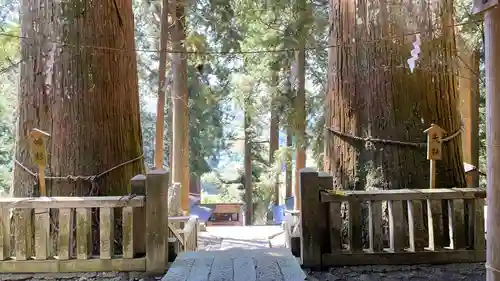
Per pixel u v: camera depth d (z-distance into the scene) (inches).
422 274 135.3
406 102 158.2
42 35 162.7
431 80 160.2
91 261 135.9
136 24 403.9
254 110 382.3
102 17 165.6
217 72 384.8
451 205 140.7
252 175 547.5
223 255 149.6
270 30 324.2
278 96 312.8
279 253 151.4
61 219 136.3
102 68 164.7
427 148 149.9
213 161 523.8
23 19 165.5
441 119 160.6
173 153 352.8
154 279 134.3
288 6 300.5
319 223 139.3
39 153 143.7
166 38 288.2
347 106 164.2
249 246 277.9
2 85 281.7
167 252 141.8
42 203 135.3
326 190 139.1
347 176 162.1
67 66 161.5
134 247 138.5
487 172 87.1
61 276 134.9
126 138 172.9
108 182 163.5
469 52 236.4
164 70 288.5
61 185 159.8
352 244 139.5
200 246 277.7
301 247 141.6
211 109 443.2
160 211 136.6
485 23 85.9
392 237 139.7
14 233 147.4
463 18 213.0
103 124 164.1
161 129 291.0
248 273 131.3
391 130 157.5
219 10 315.9
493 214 85.4
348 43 165.3
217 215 499.2
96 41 163.8
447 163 159.6
